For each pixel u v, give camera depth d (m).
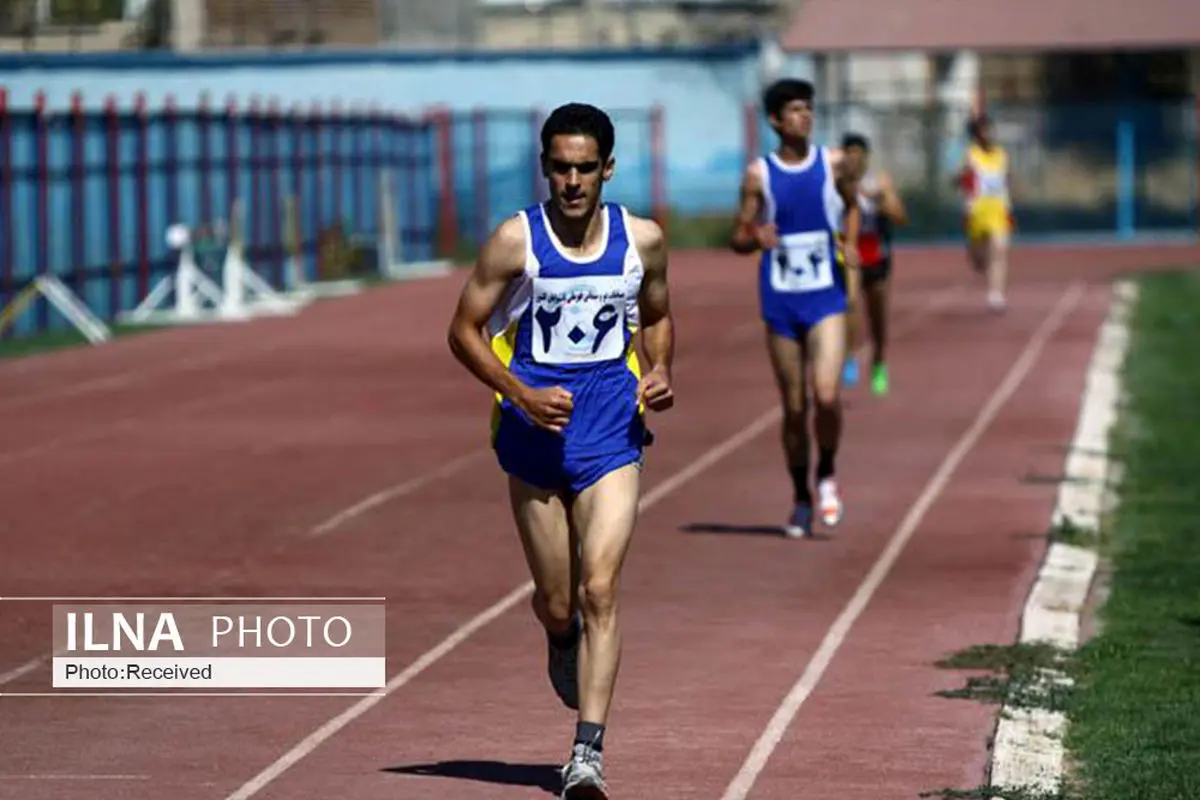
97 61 130.00
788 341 35.47
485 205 132.75
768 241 34.69
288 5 142.62
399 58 136.75
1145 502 40.12
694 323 83.00
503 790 20.73
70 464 45.09
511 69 137.75
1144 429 50.47
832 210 34.91
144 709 24.41
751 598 31.08
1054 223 138.75
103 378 63.69
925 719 23.78
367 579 32.47
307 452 46.97
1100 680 25.56
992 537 36.19
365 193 115.88
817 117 137.25
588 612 19.64
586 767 19.22
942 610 30.14
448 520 37.94
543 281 19.95
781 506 39.50
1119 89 152.38
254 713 24.17
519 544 35.53
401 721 23.78
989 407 54.97
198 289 88.75
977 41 137.12
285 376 64.12
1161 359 66.44
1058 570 32.84
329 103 136.12
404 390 60.09
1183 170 138.50
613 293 20.05
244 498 40.38
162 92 131.38
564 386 20.12
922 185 137.50
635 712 24.17
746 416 53.34
